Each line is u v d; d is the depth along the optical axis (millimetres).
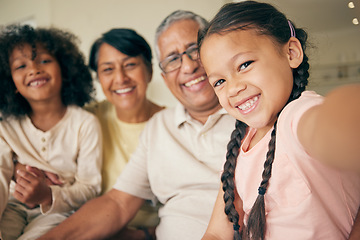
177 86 1188
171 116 1258
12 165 1345
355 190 691
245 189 776
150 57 1576
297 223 669
